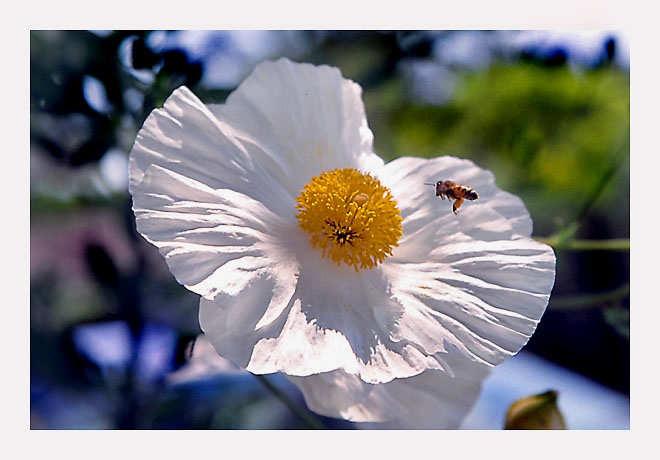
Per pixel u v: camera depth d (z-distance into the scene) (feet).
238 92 1.51
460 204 1.52
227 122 1.50
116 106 1.60
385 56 1.76
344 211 1.47
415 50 1.77
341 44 1.75
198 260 1.39
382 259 1.48
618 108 1.99
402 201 1.55
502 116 1.97
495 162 2.02
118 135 1.61
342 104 1.55
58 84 1.58
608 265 2.23
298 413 1.58
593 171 2.06
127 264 1.67
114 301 1.64
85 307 1.65
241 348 1.40
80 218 1.66
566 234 1.71
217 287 1.39
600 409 1.97
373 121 1.89
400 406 1.52
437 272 1.51
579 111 1.99
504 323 1.48
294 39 1.73
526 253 1.52
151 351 1.65
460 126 1.95
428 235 1.53
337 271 1.48
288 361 1.40
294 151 1.52
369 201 1.48
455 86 1.90
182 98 1.46
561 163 2.05
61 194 1.63
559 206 2.11
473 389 1.54
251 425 1.73
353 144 1.55
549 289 1.50
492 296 1.50
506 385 1.81
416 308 1.48
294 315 1.44
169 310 1.66
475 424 1.66
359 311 1.47
